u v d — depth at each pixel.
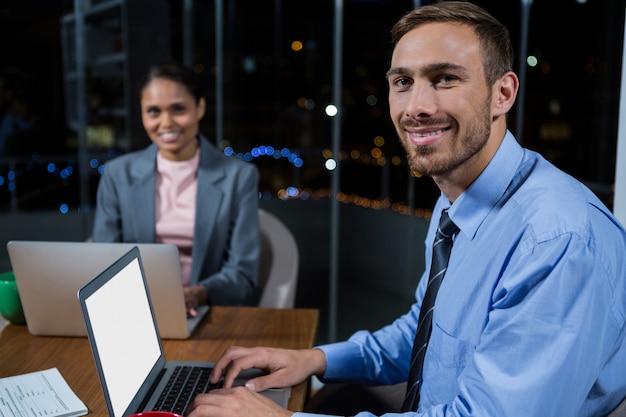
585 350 0.93
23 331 1.59
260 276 2.29
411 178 5.23
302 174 6.53
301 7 6.40
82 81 5.45
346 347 1.42
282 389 1.28
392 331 1.48
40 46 5.39
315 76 6.48
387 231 5.27
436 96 1.05
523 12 3.91
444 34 1.04
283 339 1.55
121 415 1.04
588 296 0.94
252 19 6.38
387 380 1.45
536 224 1.01
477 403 0.97
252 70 6.45
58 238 5.41
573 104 4.87
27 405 1.16
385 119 6.11
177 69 2.12
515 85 1.11
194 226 2.12
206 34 5.77
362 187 6.02
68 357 1.42
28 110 5.48
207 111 6.45
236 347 1.36
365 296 5.09
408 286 5.02
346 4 6.20
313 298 5.01
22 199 5.47
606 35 4.64
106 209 2.19
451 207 1.17
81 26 5.45
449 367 1.14
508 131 1.17
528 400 0.93
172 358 1.42
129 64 5.50
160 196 2.17
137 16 5.48
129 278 1.22
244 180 2.18
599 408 1.04
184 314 1.51
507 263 1.06
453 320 1.13
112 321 1.09
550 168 1.12
